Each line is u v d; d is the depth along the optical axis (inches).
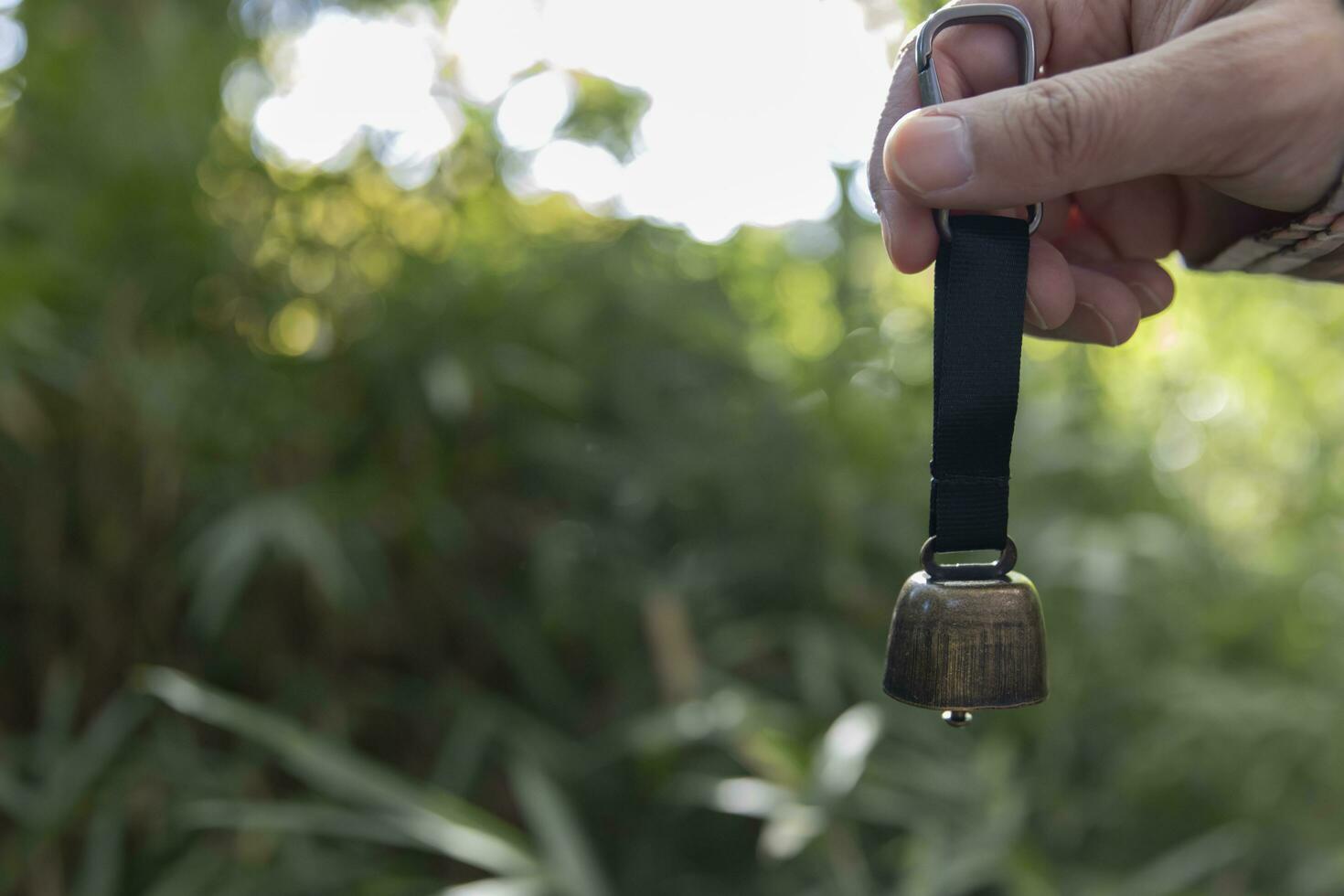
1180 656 48.3
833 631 44.6
